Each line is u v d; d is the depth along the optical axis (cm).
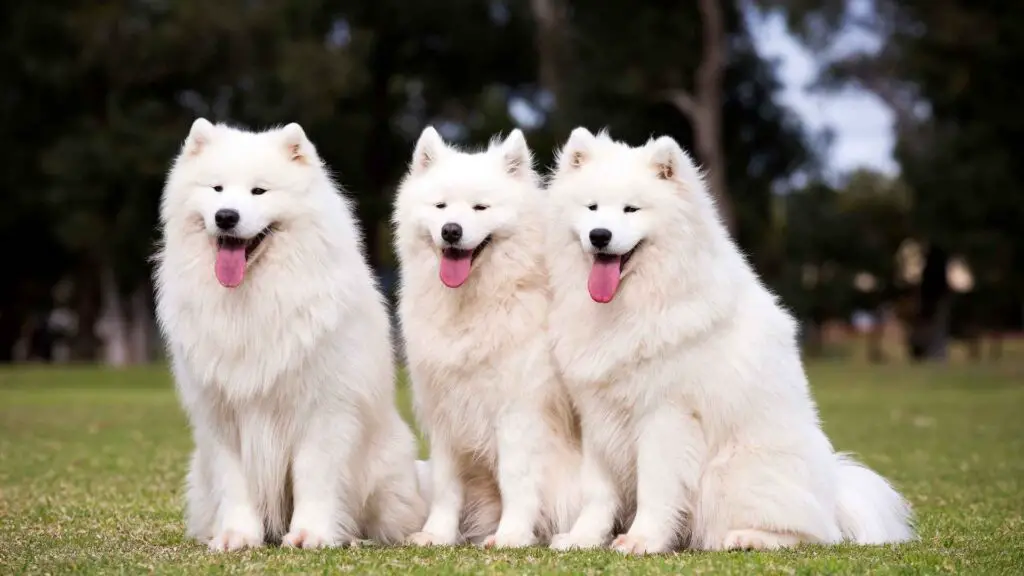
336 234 656
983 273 3909
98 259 3681
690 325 635
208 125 663
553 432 698
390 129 3956
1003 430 1380
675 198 653
